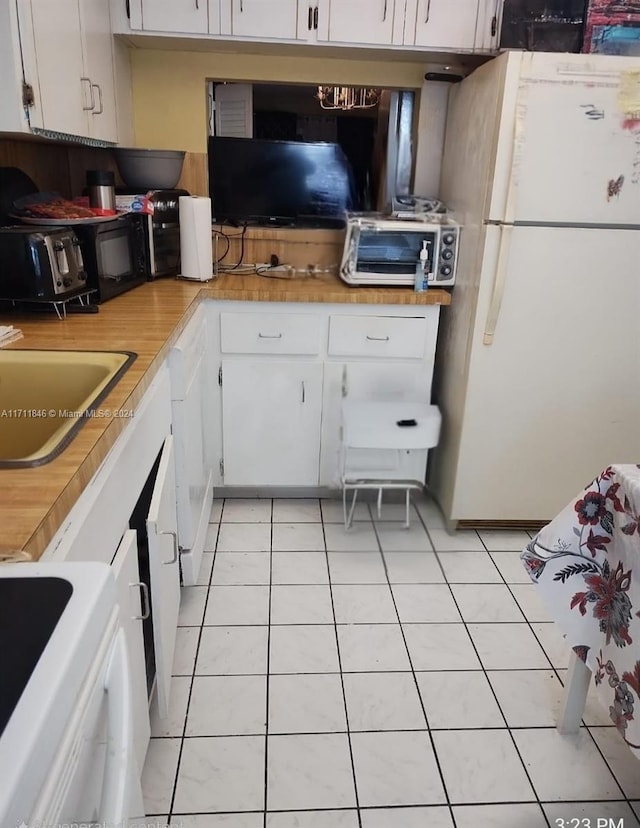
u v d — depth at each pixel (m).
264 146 2.72
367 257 2.47
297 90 2.85
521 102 2.01
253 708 1.66
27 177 2.08
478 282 2.21
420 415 2.40
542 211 2.13
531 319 2.26
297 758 1.52
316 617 2.02
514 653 1.90
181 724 1.61
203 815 1.38
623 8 2.18
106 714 0.66
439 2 2.29
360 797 1.43
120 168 2.47
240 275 2.71
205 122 2.71
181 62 2.63
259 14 2.31
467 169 2.36
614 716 1.36
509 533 2.57
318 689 1.73
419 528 2.58
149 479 1.54
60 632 0.59
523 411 2.38
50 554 0.83
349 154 2.90
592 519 1.38
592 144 2.06
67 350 1.51
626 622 1.30
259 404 2.56
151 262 2.45
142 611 1.41
